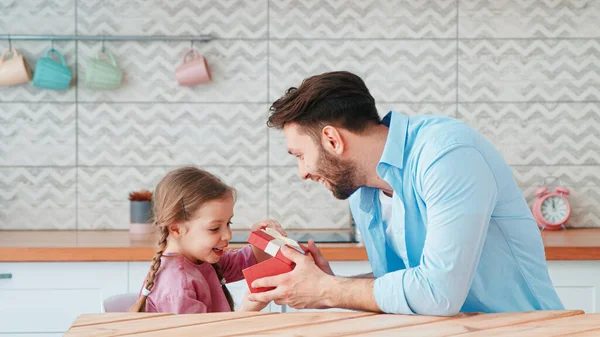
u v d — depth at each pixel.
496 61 3.08
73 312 2.52
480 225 1.35
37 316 2.51
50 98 3.04
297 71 3.07
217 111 3.07
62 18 3.03
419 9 3.07
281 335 1.18
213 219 1.78
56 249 2.49
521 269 1.53
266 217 3.10
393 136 1.50
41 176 3.06
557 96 3.10
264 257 2.03
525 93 3.09
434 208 1.37
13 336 2.51
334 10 3.07
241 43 3.06
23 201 3.06
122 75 3.05
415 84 3.09
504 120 3.10
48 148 3.06
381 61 3.08
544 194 3.03
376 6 3.07
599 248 2.51
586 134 3.11
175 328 1.23
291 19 3.06
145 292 1.71
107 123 3.06
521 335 1.17
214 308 1.84
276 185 3.10
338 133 1.51
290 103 1.53
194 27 3.05
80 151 3.06
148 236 2.83
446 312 1.33
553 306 1.57
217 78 3.07
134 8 3.04
